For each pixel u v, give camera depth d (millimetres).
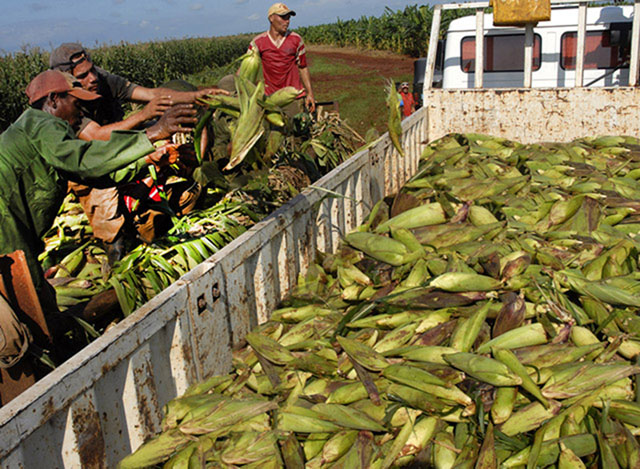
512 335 2686
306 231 3641
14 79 16781
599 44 8117
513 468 2209
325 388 2648
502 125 6457
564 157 5527
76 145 2543
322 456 2305
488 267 3201
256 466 2260
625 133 6070
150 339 2316
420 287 3045
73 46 3301
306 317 3186
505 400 2373
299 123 5637
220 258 2691
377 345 2793
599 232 3834
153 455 2240
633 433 2236
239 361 2889
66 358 2762
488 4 6320
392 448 2295
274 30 6391
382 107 18891
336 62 31781
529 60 6359
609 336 2768
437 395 2393
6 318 2141
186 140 5758
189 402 2473
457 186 4582
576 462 2096
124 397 2201
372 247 3521
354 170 4301
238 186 3918
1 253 2613
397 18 33500
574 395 2371
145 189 3551
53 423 1866
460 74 8797
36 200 2666
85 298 3184
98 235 3457
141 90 3828
